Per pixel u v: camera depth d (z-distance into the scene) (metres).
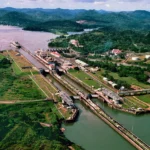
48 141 175.38
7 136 179.12
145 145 192.00
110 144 196.12
